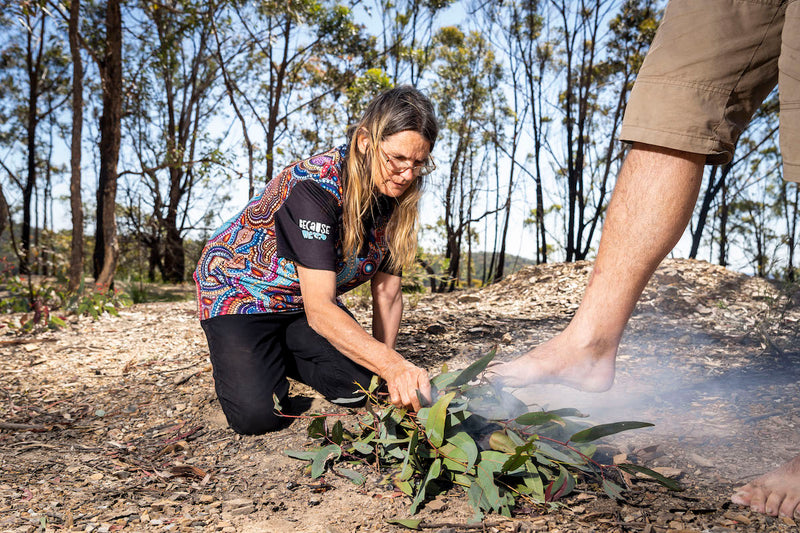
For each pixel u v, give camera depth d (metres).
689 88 1.42
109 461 1.96
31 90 19.64
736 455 1.65
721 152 1.45
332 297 1.85
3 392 2.89
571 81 16.22
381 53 17.16
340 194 1.90
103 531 1.39
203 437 2.21
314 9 12.81
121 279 11.95
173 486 1.73
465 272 24.25
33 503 1.57
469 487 1.52
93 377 3.18
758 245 21.28
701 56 1.41
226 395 2.18
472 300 5.65
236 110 11.75
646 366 2.82
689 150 1.42
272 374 2.22
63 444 2.16
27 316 4.79
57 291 5.54
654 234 1.47
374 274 2.27
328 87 17.62
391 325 2.32
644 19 15.28
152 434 2.27
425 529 1.34
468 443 1.47
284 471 1.81
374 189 2.00
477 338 3.61
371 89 13.96
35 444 2.14
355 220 1.91
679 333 3.57
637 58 15.67
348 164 1.90
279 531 1.38
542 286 5.71
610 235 1.52
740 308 4.29
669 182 1.46
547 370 1.52
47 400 2.78
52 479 1.77
